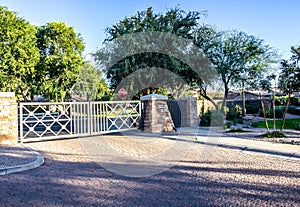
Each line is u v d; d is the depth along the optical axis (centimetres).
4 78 2261
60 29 2675
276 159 597
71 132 989
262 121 1560
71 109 1001
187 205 340
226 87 1761
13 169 507
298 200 350
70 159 623
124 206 340
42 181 450
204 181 441
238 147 738
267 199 356
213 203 345
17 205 346
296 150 666
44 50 2720
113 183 438
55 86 2597
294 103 2350
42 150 736
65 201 359
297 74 1001
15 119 839
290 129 1127
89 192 395
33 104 905
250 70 1816
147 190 401
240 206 334
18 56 2319
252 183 426
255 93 2475
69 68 2598
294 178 450
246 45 1780
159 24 1364
